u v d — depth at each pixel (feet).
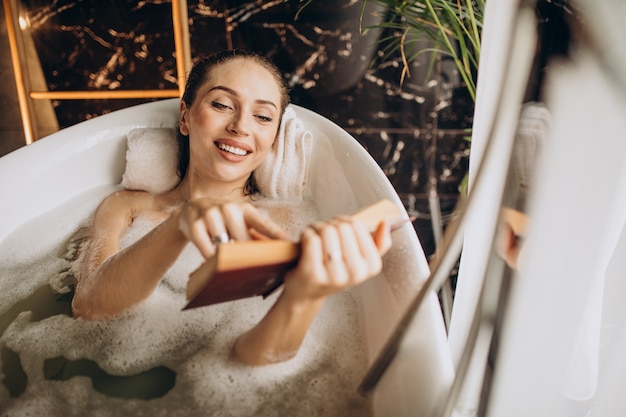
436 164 7.00
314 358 2.97
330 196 4.46
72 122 6.95
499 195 2.04
